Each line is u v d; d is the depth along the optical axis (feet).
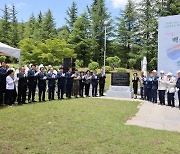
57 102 41.86
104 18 156.66
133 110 38.11
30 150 18.06
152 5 135.33
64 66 58.85
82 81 53.31
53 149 18.43
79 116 30.58
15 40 181.47
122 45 156.87
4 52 42.47
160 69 55.83
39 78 42.50
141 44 144.87
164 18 55.36
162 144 20.84
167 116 35.12
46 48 115.24
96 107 38.47
